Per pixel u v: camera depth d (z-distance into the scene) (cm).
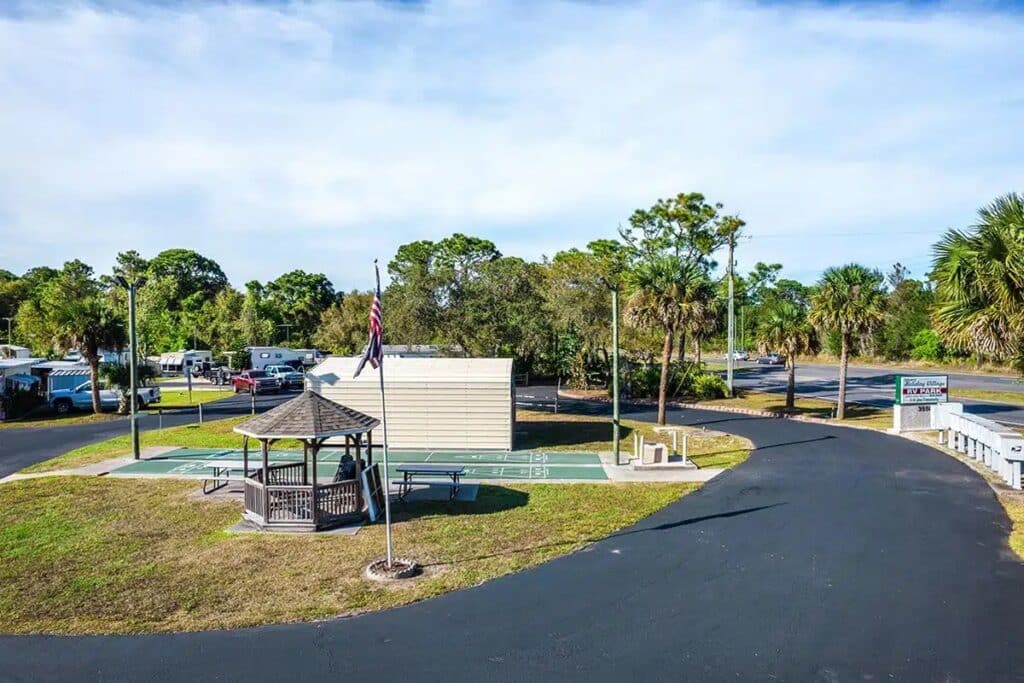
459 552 1331
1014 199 1573
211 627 1009
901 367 6681
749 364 7838
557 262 5469
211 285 11706
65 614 1052
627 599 1110
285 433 1452
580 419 3259
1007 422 2992
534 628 1005
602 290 4706
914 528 1484
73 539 1411
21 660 908
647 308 2911
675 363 4588
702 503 1700
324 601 1100
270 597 1116
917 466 2131
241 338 7744
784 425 3056
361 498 1542
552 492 1811
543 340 3978
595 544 1387
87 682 850
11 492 1806
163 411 3659
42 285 9175
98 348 3531
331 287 11681
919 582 1177
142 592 1137
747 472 2052
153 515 1587
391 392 2494
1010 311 1510
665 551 1344
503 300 3784
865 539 1411
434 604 1093
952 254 1647
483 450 2450
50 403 3694
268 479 1586
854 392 4594
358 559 1289
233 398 4328
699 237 5750
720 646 946
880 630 994
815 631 991
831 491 1812
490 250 8962
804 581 1184
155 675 869
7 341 8094
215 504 1683
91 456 2333
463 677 864
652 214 5803
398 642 962
